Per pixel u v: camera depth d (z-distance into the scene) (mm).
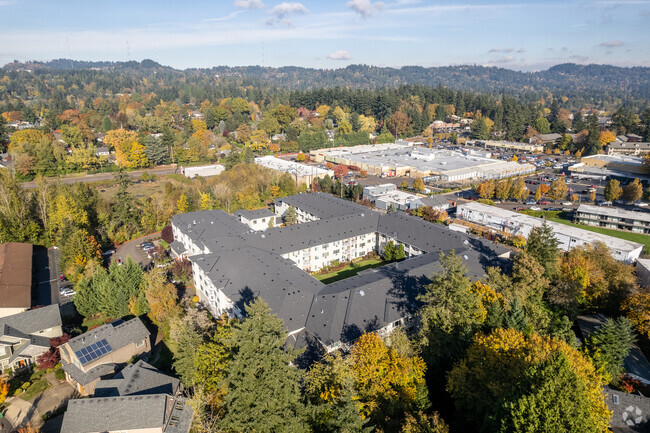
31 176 166000
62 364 60688
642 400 46250
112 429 44875
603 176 182625
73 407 45688
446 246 83062
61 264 88375
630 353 57594
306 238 88812
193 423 43062
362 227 97312
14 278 76875
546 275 69375
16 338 60781
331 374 43281
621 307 65688
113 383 51719
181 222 97625
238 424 36219
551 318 62906
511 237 104188
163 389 50812
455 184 174875
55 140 198625
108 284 71875
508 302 59594
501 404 36062
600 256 80125
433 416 38844
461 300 52156
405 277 68000
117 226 110250
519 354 43281
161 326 66375
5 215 99562
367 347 46688
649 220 114500
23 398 54469
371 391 43125
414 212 121625
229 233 89750
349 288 63625
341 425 33812
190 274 86250
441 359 51000
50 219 103188
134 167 184000
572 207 140875
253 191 136750
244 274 70500
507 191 146250
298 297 63094
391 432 39250
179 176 169875
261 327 38812
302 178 164625
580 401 32469
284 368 38375
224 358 47250
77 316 73000
